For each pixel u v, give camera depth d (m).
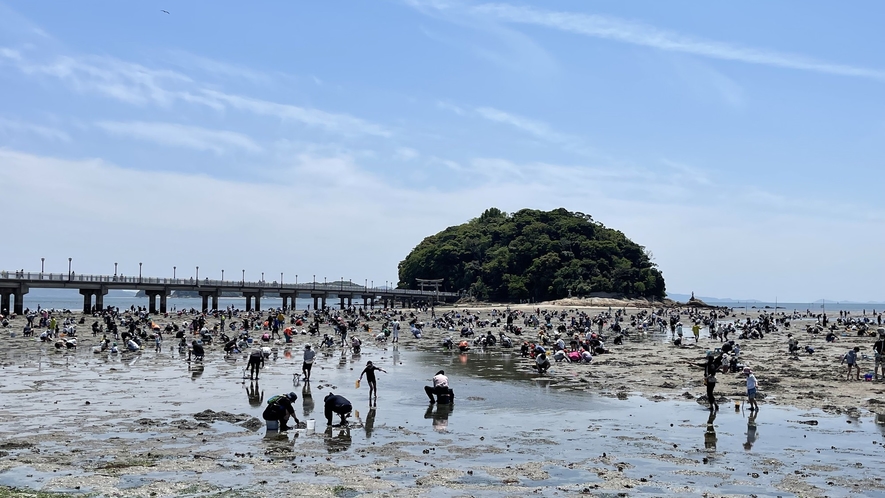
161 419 25.00
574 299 186.25
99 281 111.38
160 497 15.77
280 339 67.44
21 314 100.94
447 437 22.47
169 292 130.50
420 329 79.00
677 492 16.48
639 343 67.62
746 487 16.91
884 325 110.62
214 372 39.72
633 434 23.03
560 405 29.00
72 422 24.33
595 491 16.52
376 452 20.27
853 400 30.02
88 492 16.02
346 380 36.72
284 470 18.16
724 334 73.50
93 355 49.44
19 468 18.05
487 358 50.59
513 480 17.36
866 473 18.23
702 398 30.44
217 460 19.11
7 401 28.70
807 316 165.50
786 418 25.88
